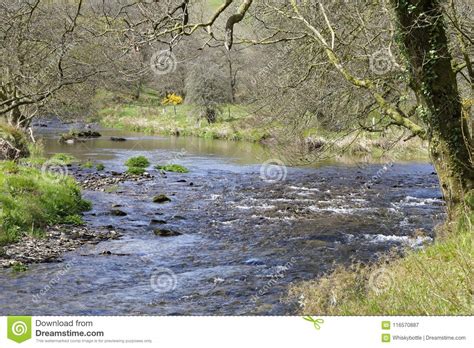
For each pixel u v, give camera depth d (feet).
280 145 57.82
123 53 34.91
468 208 34.17
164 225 54.03
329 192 74.08
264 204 65.51
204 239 48.65
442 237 34.91
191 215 59.21
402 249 37.65
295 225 53.83
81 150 121.49
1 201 47.80
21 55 68.03
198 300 32.78
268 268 39.55
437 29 33.12
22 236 45.62
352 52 45.29
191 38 40.16
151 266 40.22
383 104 38.86
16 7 50.26
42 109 111.55
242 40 46.19
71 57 60.85
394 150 99.45
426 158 108.37
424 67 34.27
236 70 172.24
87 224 53.01
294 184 81.25
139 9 34.17
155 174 90.17
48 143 134.62
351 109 48.19
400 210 60.90
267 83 58.49
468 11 39.42
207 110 176.14
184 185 80.23
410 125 37.88
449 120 35.24
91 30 36.81
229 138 152.66
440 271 24.26
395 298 22.74
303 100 51.78
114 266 39.91
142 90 224.94
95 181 79.71
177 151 124.47
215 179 86.38
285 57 52.70
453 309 20.02
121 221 55.16
